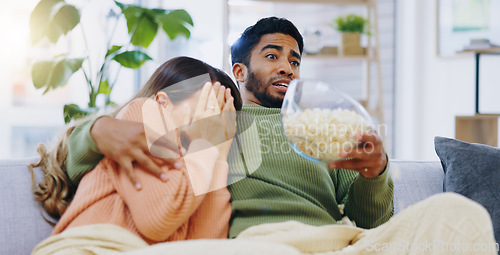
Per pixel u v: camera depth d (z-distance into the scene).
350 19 4.25
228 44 4.08
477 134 3.76
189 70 1.32
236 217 1.28
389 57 4.87
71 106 2.45
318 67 4.75
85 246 0.99
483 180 1.48
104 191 1.11
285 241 1.07
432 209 0.93
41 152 1.30
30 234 1.19
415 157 4.64
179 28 2.88
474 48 3.65
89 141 1.13
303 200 1.31
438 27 4.46
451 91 4.36
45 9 2.64
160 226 1.05
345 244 1.13
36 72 2.64
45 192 1.23
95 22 3.87
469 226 0.91
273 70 1.60
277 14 4.61
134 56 2.78
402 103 4.79
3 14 3.69
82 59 2.73
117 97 4.08
